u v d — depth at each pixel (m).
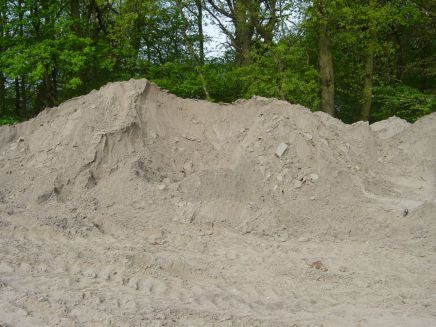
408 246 7.98
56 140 10.48
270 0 16.47
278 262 7.21
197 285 6.32
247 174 9.78
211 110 11.54
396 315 5.46
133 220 8.66
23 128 11.45
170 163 10.32
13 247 7.09
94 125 10.41
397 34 20.98
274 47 15.67
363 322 5.22
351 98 21.09
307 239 8.38
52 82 16.88
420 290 6.29
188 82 16.30
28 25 15.27
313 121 10.73
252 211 8.99
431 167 11.22
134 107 10.70
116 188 9.28
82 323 5.01
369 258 7.46
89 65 16.73
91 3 17.53
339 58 19.33
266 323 5.13
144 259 6.83
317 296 6.10
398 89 19.36
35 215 8.34
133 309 5.39
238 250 7.73
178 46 19.47
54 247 7.19
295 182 9.59
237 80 16.61
